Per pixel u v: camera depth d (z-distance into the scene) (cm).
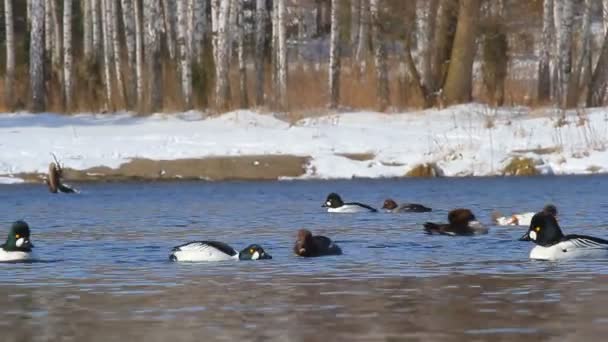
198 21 15500
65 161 12088
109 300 4747
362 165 12019
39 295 4912
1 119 14562
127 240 7125
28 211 9250
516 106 14425
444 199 9894
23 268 5838
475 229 7275
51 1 17688
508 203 9450
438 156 12125
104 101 15962
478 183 11144
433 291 4869
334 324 4116
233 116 13662
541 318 4175
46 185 11531
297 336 3900
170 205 9612
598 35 19100
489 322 4106
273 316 4303
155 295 4869
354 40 18562
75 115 14875
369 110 14488
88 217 8706
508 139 12500
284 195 10388
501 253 6275
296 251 6188
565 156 12081
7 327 4147
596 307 4400
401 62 17550
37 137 12862
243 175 11925
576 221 8019
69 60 15550
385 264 5838
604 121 12850
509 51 16688
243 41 15412
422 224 7981
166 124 13650
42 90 15425
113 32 15912
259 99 15000
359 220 8338
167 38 17775
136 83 16112
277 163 12031
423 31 15650
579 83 14888
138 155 12225
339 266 5775
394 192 10519
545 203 9356
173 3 17362
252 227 7900
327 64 19175
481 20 15025
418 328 4012
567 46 14162
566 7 14188
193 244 6103
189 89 14962
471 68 14788
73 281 5341
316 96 15325
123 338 3906
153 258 6209
